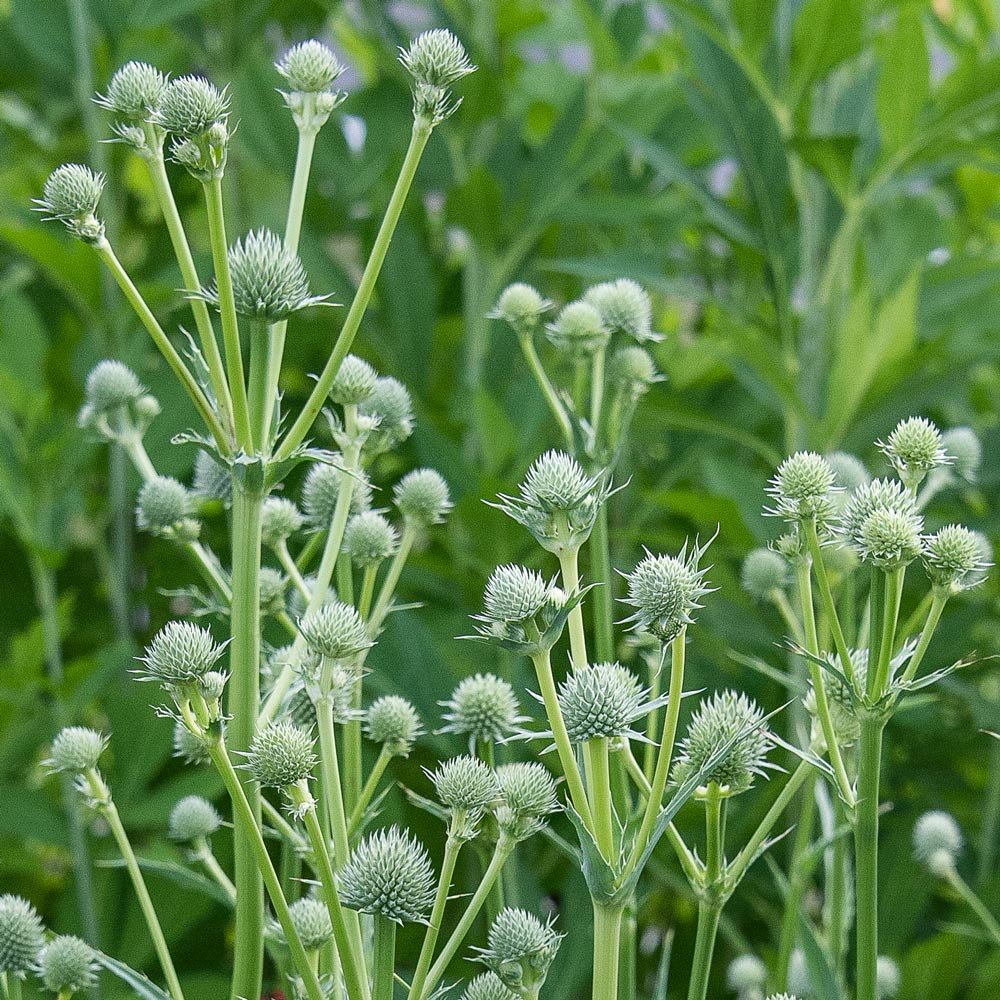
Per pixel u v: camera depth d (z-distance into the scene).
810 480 1.24
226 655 1.70
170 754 2.10
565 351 1.42
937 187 3.05
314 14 2.92
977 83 2.04
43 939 1.30
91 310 2.42
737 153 2.29
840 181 2.17
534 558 2.02
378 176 2.67
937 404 2.49
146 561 2.69
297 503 1.81
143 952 1.96
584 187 2.86
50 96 2.86
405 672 1.49
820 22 2.15
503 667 1.85
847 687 1.22
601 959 1.20
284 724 1.22
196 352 1.26
